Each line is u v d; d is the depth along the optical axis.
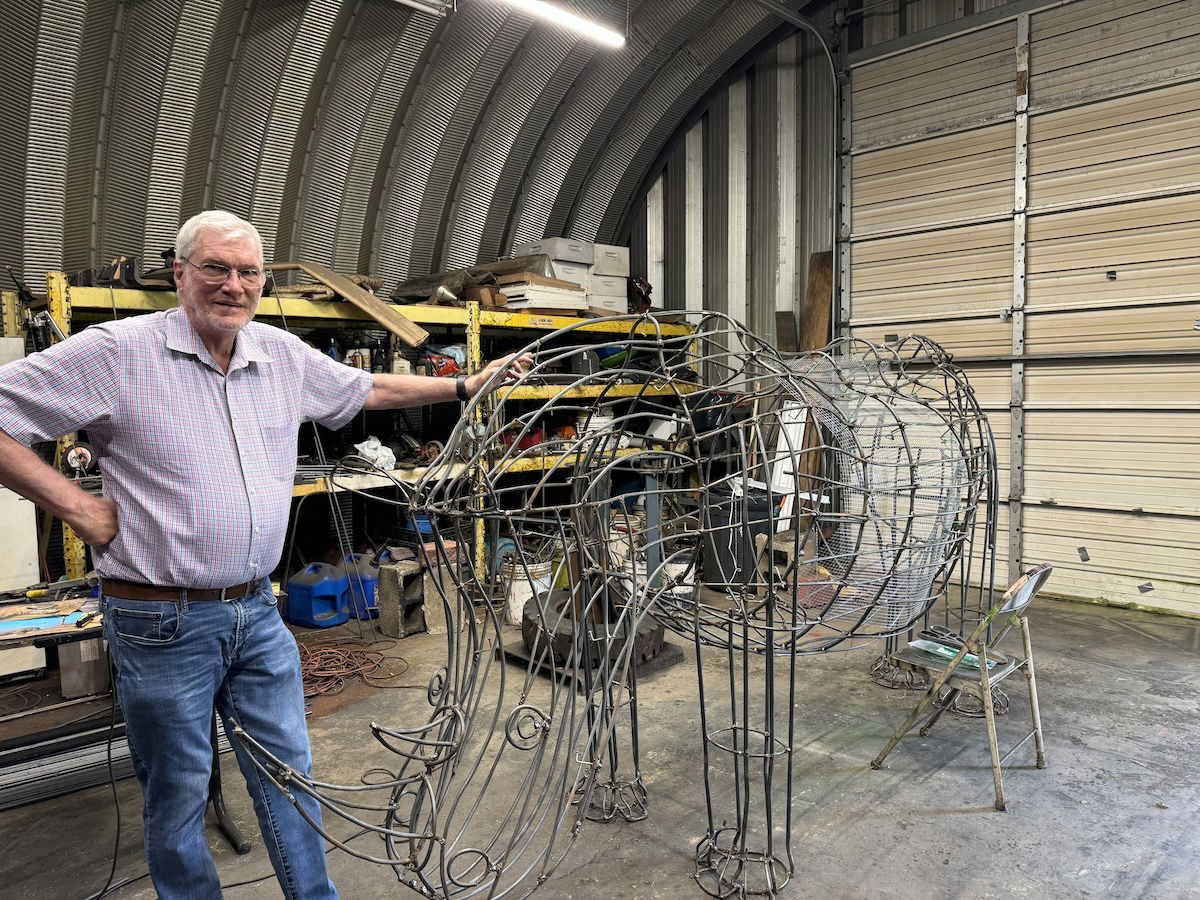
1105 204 5.03
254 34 4.85
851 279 6.25
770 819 2.20
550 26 5.93
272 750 1.78
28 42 4.09
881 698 3.58
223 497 1.64
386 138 5.88
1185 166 4.73
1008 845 2.41
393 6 5.28
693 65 6.59
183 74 4.65
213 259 1.59
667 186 7.38
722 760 2.99
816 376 3.05
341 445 4.91
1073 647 4.25
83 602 2.61
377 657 4.15
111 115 4.55
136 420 1.58
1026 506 5.47
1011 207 5.41
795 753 3.06
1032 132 5.28
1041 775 2.84
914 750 3.06
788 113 6.59
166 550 1.60
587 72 6.46
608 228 7.57
